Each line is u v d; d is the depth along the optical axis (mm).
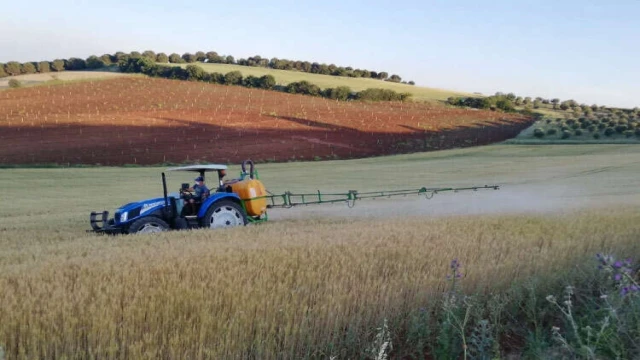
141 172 44531
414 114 78625
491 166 45438
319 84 102125
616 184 30734
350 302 5879
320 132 65938
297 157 54781
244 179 14836
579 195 25438
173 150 54438
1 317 5266
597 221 11266
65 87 84938
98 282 6320
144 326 5211
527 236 9492
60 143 54469
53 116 66188
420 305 6027
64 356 4637
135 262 7477
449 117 76938
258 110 75750
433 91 110938
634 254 8094
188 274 6578
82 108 71500
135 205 13305
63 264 7695
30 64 103250
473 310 5895
